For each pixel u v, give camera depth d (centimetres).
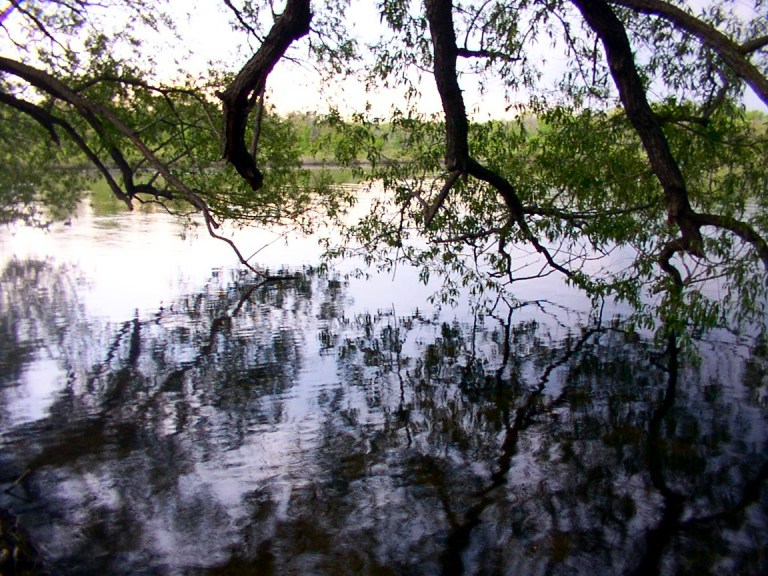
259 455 764
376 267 2011
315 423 862
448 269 1848
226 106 592
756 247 602
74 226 2853
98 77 1219
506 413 897
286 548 576
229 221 2847
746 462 739
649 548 577
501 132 1202
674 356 1142
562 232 1148
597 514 634
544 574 538
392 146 1304
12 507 634
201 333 1316
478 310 1489
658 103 950
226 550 571
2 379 1031
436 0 740
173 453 766
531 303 1542
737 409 896
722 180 937
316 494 673
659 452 768
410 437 819
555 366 1101
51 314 1464
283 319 1426
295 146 1586
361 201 3194
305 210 1692
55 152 1536
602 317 1418
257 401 944
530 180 1191
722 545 580
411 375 1059
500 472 724
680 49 927
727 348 1173
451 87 777
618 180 930
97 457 754
